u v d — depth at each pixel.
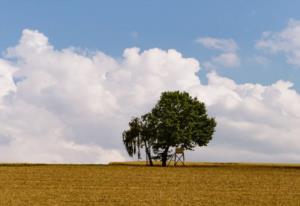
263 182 53.34
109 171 66.94
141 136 90.62
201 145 91.62
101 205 35.53
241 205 36.19
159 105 90.94
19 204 35.41
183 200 38.28
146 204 36.16
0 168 71.06
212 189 46.06
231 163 105.56
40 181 52.47
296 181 54.94
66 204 35.81
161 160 90.19
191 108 90.44
